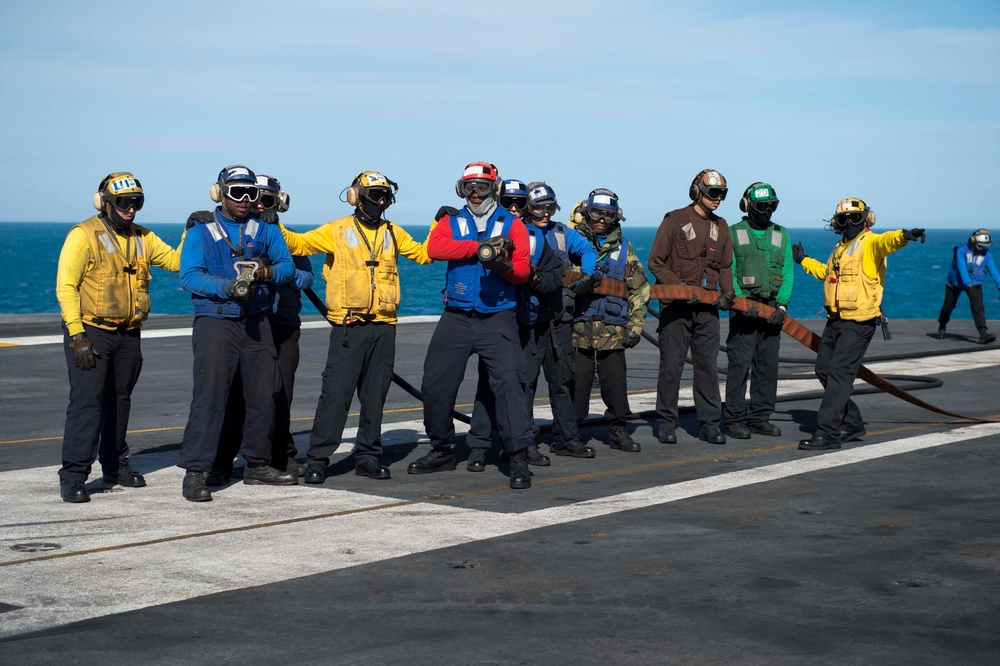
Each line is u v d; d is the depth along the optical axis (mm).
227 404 7590
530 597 5066
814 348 9773
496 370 7547
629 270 8703
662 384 9359
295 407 11367
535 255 7758
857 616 4812
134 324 7246
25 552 5812
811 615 4824
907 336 20000
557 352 8414
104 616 4805
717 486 7551
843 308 8961
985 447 9117
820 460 8547
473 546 5945
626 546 5949
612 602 4996
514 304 7578
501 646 4441
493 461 8508
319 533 6223
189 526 6375
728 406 9672
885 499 7145
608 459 8617
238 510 6785
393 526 6391
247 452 7535
